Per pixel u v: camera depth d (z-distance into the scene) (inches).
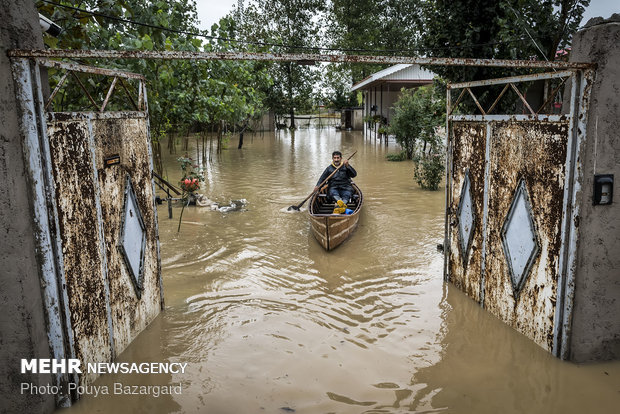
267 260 264.8
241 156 774.5
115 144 160.1
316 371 154.6
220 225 336.2
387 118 1091.3
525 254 170.7
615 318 154.2
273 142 1057.5
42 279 123.1
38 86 117.3
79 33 247.0
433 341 174.4
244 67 581.6
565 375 149.6
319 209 348.2
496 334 178.5
